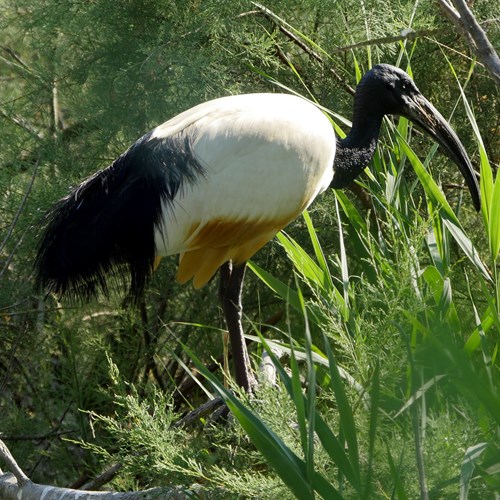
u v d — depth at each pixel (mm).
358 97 9992
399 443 6000
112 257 8352
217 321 13211
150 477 6770
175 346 13062
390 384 6227
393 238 7469
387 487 5930
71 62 13016
